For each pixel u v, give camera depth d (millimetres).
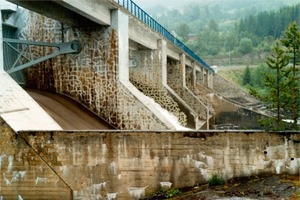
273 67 28406
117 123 30812
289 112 33062
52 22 32406
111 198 18984
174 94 45844
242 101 98750
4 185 18766
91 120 29594
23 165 18703
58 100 30516
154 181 18906
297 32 27750
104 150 18875
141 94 32188
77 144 18812
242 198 16391
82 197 18953
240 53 187625
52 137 18750
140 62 45156
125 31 32281
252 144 18609
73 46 31281
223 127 65188
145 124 30125
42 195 18781
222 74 154500
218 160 18734
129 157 18891
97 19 28578
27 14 33375
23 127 19156
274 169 18578
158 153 18859
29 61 33000
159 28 46375
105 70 31281
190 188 18812
